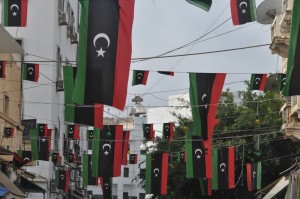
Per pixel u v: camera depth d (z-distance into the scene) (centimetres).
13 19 1444
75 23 4719
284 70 2425
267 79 2298
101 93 1226
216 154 2717
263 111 3478
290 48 1240
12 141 2841
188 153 2517
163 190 2719
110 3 1238
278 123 3397
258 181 2877
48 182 3544
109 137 2539
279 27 2070
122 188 8250
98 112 1964
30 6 3703
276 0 2064
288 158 3431
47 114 3616
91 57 1226
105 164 2527
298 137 2255
